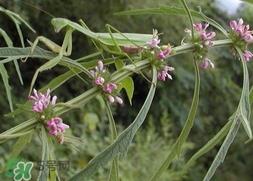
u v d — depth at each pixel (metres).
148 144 1.41
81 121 1.35
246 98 0.33
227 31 0.36
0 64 0.35
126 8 1.39
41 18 1.28
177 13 0.35
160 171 0.34
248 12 1.79
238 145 1.84
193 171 1.60
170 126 1.62
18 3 1.12
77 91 1.40
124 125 1.59
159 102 1.68
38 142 1.12
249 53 0.35
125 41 0.32
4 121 1.16
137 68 0.32
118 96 0.32
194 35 0.34
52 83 0.33
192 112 0.33
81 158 1.21
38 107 0.29
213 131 1.85
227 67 1.85
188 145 1.50
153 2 1.35
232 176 1.83
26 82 1.35
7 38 0.36
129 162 1.33
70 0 1.34
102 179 1.12
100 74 0.31
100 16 1.40
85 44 1.39
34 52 0.31
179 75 1.68
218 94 1.85
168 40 1.51
